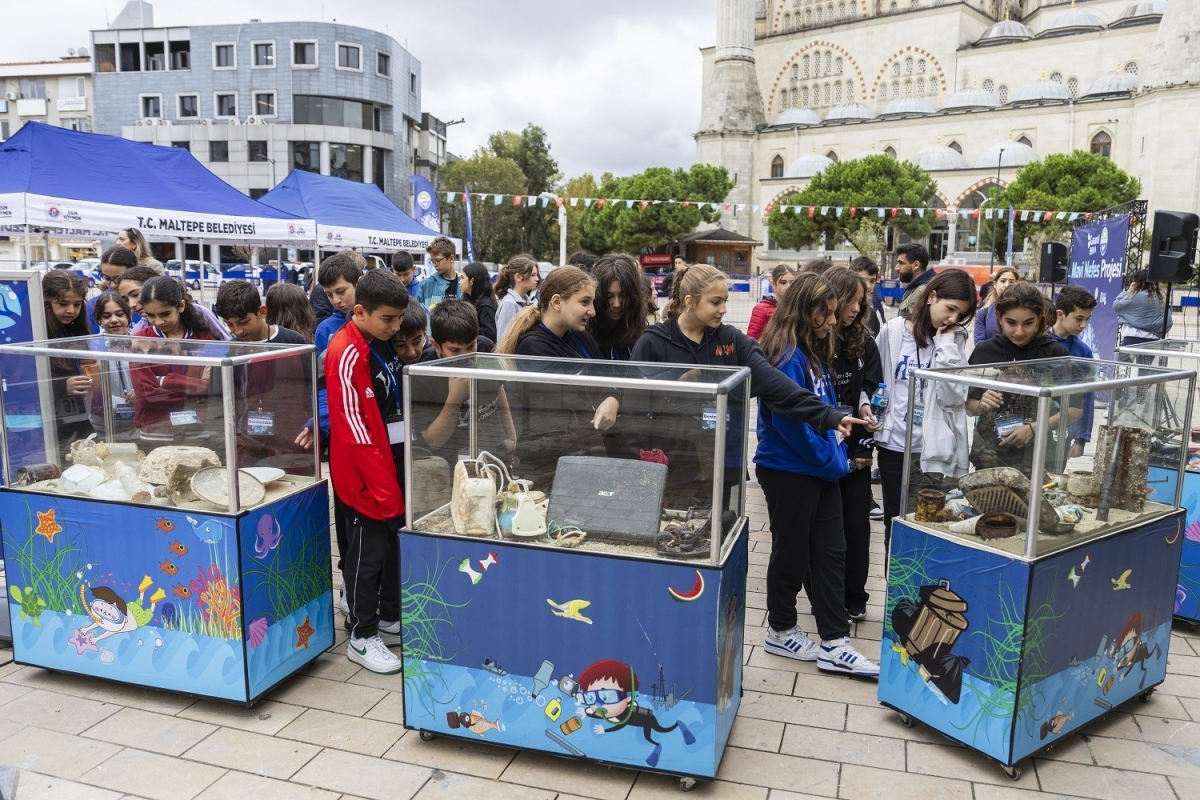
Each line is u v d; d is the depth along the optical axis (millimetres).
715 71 60750
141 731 3025
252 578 3084
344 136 47406
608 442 2705
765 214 46781
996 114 50125
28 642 3395
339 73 47062
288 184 11875
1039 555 2652
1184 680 3545
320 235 10641
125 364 3074
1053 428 2625
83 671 3320
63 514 3229
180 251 11500
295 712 3172
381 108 49656
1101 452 2863
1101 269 10203
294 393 3410
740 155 59844
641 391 2625
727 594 2705
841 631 3555
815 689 3434
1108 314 9914
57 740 2961
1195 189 41500
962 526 2867
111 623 3238
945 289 3934
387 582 3814
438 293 7227
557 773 2809
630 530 2680
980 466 2785
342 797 2660
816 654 3678
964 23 55250
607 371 2977
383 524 3430
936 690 2957
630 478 2688
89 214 7719
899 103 55250
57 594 3301
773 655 3762
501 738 2855
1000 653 2723
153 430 3117
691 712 2641
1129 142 46094
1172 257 7066
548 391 2721
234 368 2971
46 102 56469
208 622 3092
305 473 3541
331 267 4250
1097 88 47969
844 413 3148
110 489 3189
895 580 3098
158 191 8703
